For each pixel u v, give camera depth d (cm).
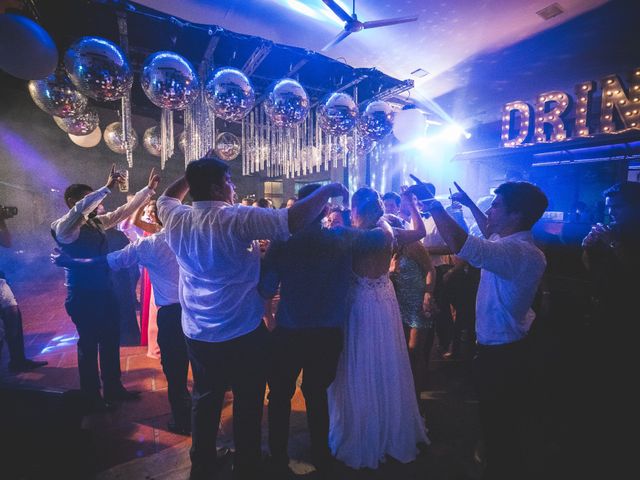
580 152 504
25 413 179
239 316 158
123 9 283
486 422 158
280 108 297
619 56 471
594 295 206
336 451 197
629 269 181
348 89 509
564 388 228
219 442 212
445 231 140
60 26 345
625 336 188
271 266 170
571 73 528
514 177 445
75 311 234
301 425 232
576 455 192
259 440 171
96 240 238
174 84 252
